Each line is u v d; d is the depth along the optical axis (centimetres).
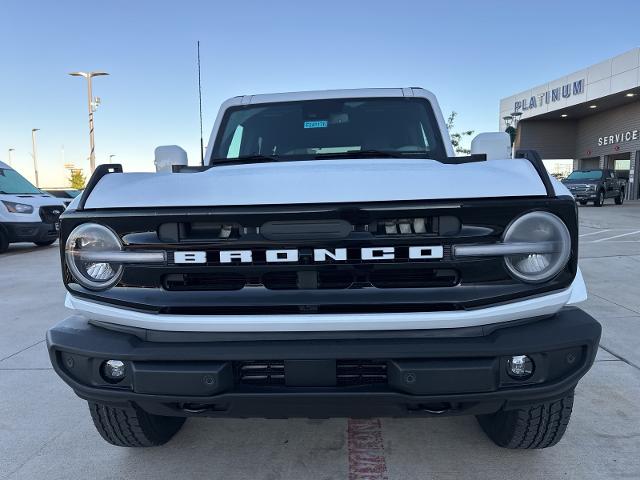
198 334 203
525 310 198
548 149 3769
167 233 203
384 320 195
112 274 210
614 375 377
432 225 197
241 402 201
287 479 260
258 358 196
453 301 195
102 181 224
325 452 285
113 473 270
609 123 3331
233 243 199
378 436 299
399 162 292
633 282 691
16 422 330
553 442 256
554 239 196
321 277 201
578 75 3072
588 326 201
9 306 651
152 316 204
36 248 1306
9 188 1216
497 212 195
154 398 202
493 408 206
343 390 197
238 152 358
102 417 258
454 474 259
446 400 195
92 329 215
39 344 490
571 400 233
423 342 195
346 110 359
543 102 3434
